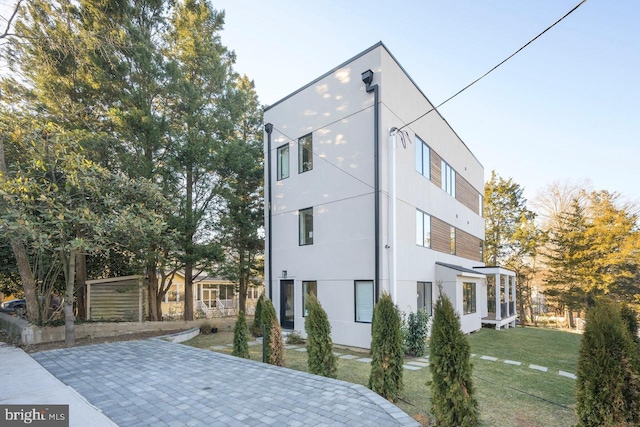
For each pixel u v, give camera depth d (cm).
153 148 1284
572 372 855
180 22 1454
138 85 1284
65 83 1210
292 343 1162
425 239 1355
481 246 2273
